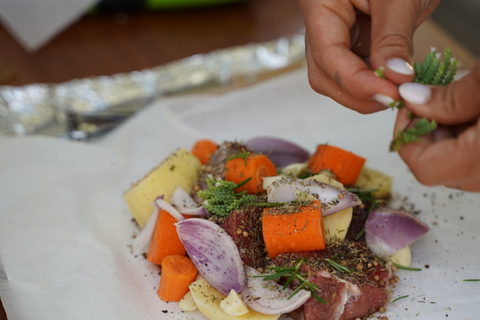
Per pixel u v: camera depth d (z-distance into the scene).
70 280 0.46
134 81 0.67
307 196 0.45
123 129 0.62
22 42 0.74
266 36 0.76
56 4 0.71
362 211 0.48
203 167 0.52
